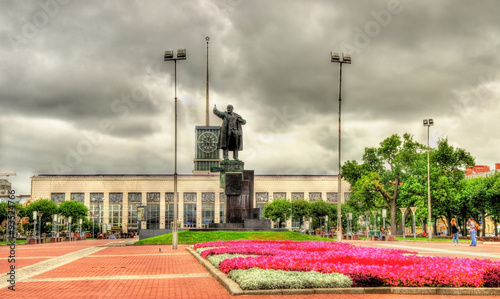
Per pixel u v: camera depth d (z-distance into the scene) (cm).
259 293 1466
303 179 16762
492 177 8044
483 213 8388
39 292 1575
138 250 4212
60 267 2528
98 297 1460
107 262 2833
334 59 4678
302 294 1480
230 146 5597
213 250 2792
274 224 14750
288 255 2347
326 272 1734
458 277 1579
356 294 1505
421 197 7350
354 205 8669
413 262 2069
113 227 14450
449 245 4888
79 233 12462
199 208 16338
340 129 4691
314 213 13562
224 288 1623
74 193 16338
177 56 4416
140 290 1600
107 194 16388
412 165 7738
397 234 8988
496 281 1569
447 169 7781
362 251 2719
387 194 7906
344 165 8512
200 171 15225
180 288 1636
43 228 13062
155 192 16462
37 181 16300
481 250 3897
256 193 16638
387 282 1556
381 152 8138
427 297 1471
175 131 4406
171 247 4584
